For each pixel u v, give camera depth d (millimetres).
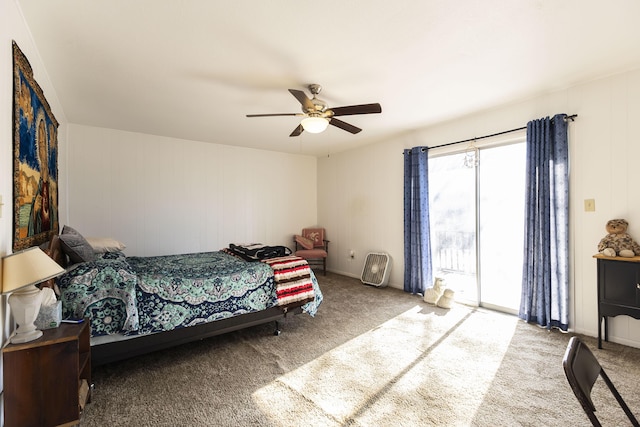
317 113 2684
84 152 4051
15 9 1691
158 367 2324
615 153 2670
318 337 2871
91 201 4102
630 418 1100
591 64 2480
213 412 1797
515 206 3555
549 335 2865
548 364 2332
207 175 5047
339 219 5805
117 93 2986
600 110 2742
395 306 3770
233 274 2717
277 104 3299
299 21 1885
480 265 3797
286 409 1824
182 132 4434
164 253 4656
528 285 3170
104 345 2117
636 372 2168
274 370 2275
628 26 1954
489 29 1984
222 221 5195
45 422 1465
